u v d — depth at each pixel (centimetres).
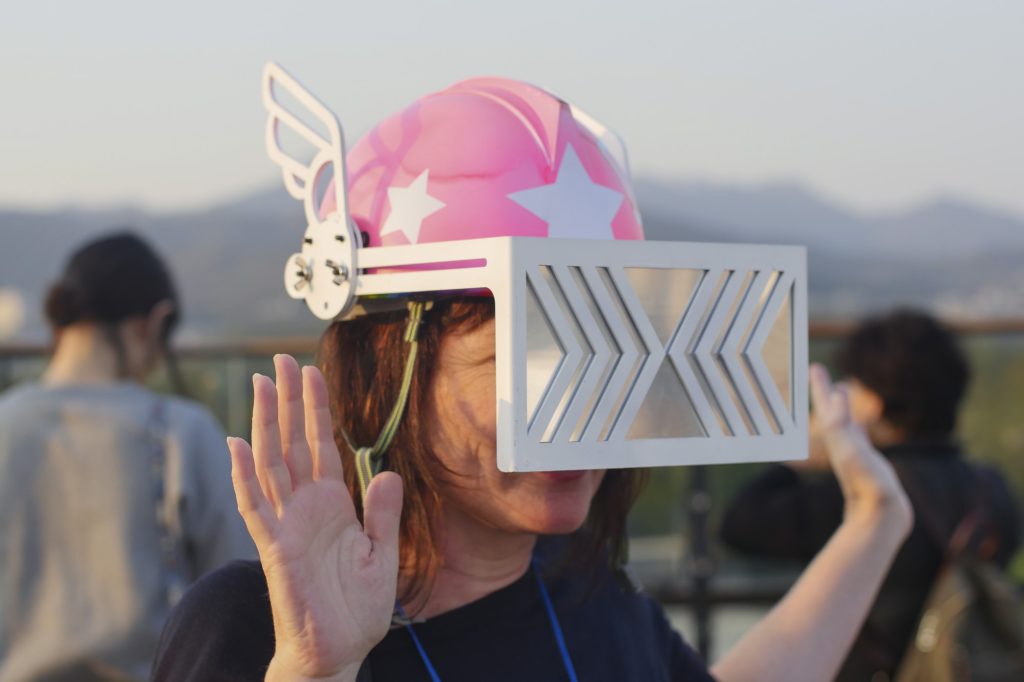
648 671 139
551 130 116
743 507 302
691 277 108
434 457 118
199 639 114
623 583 142
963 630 253
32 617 229
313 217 119
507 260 100
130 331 251
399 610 119
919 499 260
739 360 110
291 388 102
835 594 153
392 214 116
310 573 100
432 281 108
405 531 120
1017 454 446
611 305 104
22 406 236
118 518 232
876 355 279
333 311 117
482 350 115
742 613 417
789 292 113
